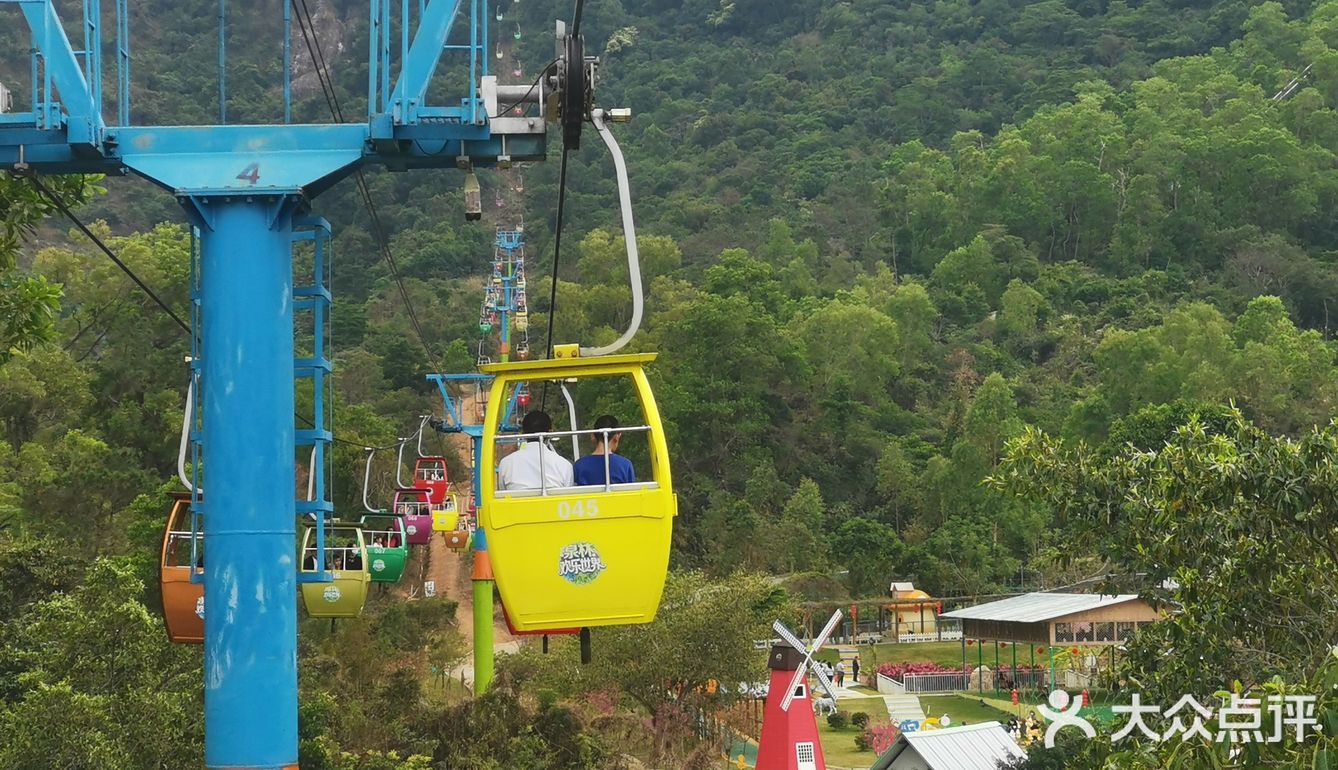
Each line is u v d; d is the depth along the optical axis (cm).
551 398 8525
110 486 4684
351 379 8981
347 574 1789
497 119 1051
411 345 10056
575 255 12925
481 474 975
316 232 1073
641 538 973
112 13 9375
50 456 4775
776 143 16612
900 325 11094
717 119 16950
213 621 1009
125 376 5922
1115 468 1515
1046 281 12619
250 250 1039
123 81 1081
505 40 18238
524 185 15662
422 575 6712
